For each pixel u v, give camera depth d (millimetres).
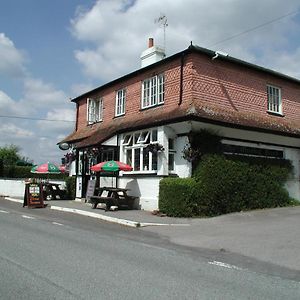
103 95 22391
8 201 21344
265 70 18750
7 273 6230
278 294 5609
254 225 12336
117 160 18266
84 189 20469
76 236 10156
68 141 23922
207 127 15625
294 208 16656
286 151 18812
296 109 20562
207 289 5742
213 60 17062
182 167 15680
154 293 5441
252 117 17719
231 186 15391
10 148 52750
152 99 18406
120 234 10867
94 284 5773
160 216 14430
